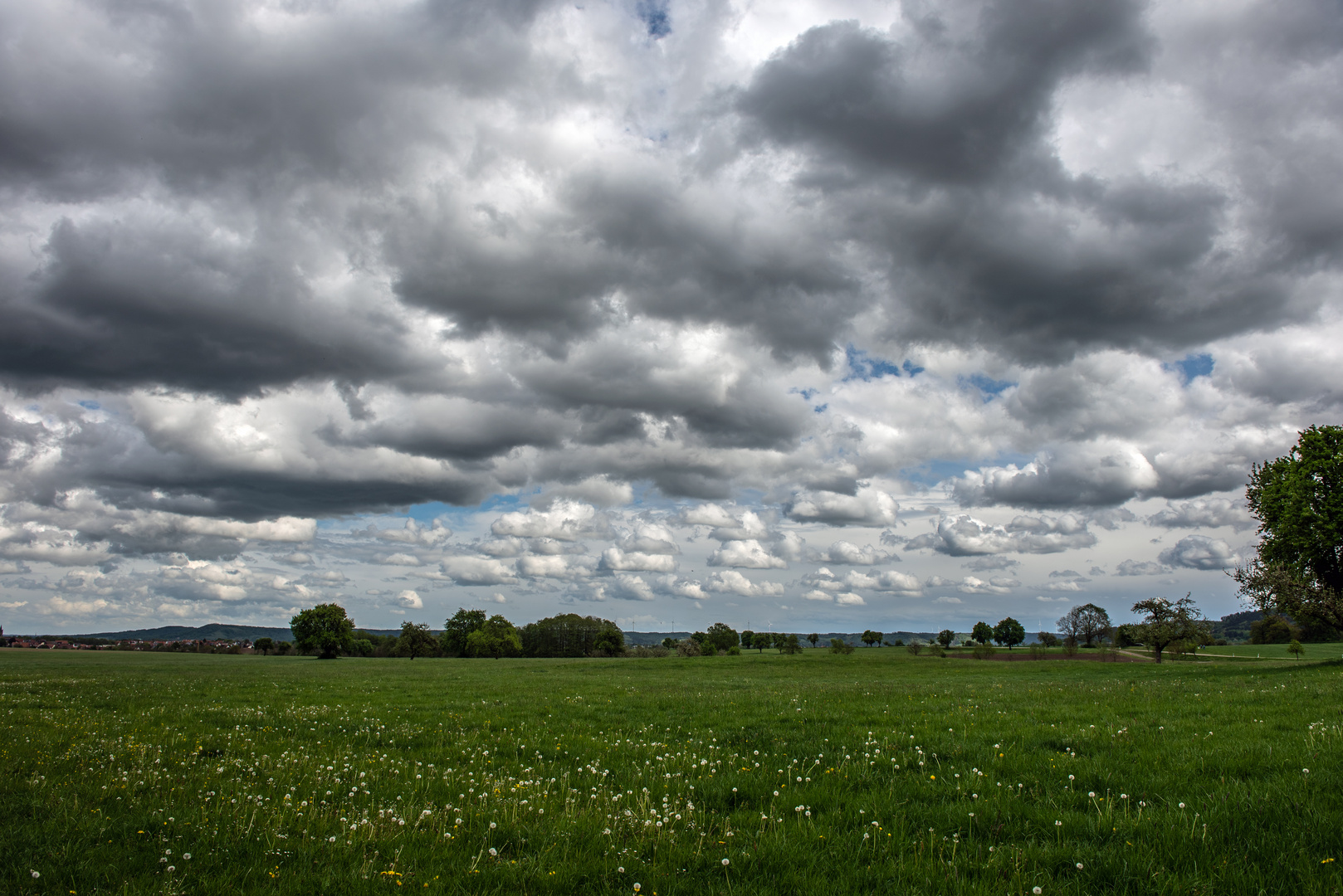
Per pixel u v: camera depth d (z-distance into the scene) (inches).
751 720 706.8
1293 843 244.5
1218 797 308.3
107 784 406.0
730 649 5994.1
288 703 983.0
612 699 1020.5
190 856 272.4
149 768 462.6
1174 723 573.0
